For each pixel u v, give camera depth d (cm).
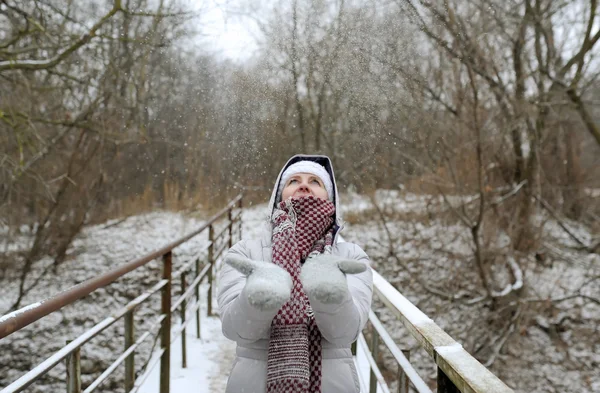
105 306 905
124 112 1171
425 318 168
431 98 947
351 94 775
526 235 1036
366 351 302
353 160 1459
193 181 1508
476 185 1052
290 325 145
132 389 288
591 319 959
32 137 864
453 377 123
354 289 155
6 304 980
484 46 937
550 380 873
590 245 1109
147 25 947
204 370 448
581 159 1267
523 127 1031
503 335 934
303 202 162
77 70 926
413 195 1340
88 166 1241
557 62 1066
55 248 1149
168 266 364
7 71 750
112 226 1384
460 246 1086
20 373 730
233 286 152
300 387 137
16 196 1096
